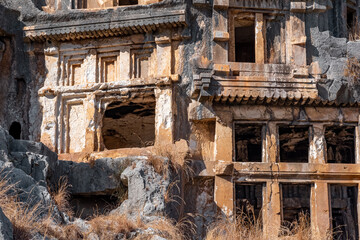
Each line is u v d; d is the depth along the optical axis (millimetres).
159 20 14484
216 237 12281
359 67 14055
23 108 15336
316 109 14234
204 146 14203
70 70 15445
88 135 14750
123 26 14664
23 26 15469
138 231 9695
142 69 15086
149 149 13867
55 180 11633
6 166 9539
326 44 14422
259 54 14438
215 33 14297
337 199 18438
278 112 14148
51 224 8758
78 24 14914
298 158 19656
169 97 14406
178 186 12547
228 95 13508
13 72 15445
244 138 18188
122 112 17375
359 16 16969
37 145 10930
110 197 12242
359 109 14336
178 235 10492
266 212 13602
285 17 14766
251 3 14594
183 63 14656
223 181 13633
